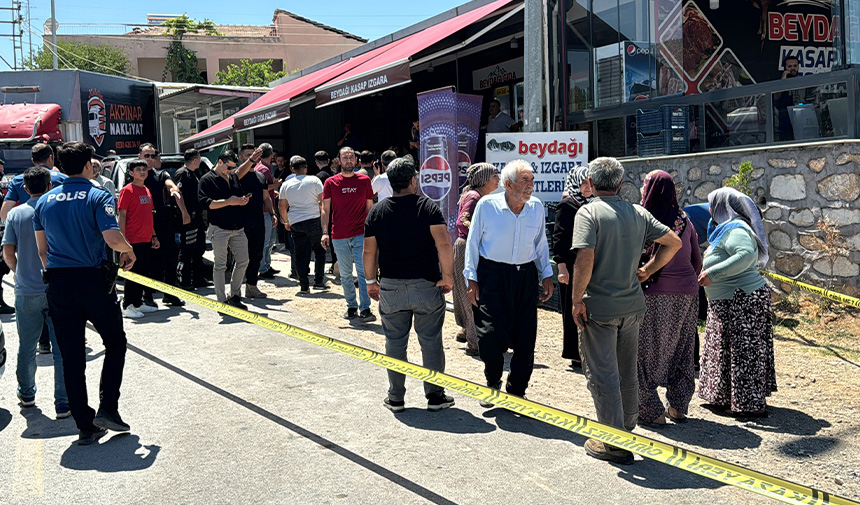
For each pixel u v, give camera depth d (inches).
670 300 190.9
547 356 264.2
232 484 156.8
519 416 201.5
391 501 148.6
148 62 2282.2
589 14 394.9
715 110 345.4
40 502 148.9
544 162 331.3
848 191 287.1
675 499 150.6
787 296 308.2
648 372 193.9
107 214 177.8
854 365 241.1
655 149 358.3
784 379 231.8
